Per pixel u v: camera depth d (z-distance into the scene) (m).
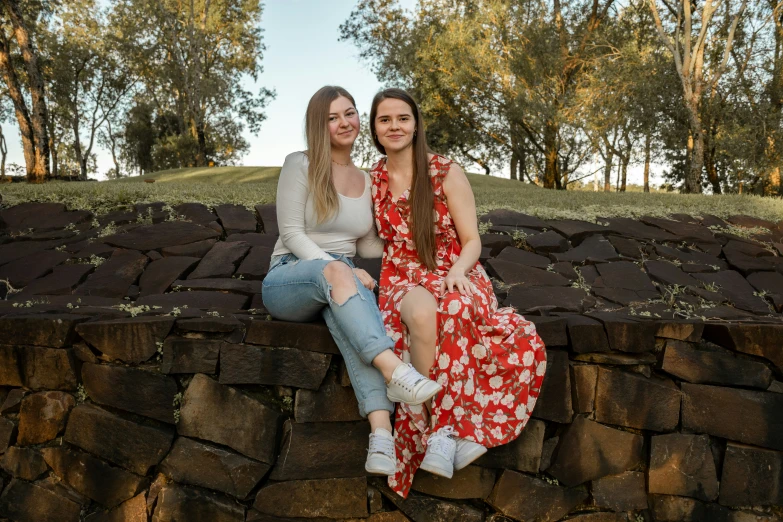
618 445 2.43
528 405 2.25
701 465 2.42
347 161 2.63
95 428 2.32
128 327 2.31
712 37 17.27
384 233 2.54
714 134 17.28
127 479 2.30
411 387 1.99
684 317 2.73
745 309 3.08
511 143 23.64
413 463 2.28
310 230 2.52
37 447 2.38
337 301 2.15
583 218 4.23
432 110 21.52
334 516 2.31
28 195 4.39
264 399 2.36
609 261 3.58
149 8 28.03
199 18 26.69
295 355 2.30
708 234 4.07
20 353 2.36
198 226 3.80
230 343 2.32
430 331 2.18
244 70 30.45
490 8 18.88
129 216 3.98
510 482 2.35
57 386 2.37
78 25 30.70
